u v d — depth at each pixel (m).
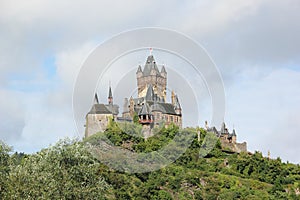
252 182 114.44
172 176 101.56
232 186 107.94
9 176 52.25
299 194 111.12
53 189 50.66
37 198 49.69
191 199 97.19
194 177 103.44
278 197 105.56
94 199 53.50
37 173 52.22
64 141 56.16
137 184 90.00
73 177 53.78
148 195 89.56
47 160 54.19
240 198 101.94
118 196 82.38
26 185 50.94
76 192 52.12
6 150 57.50
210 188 103.06
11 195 49.88
